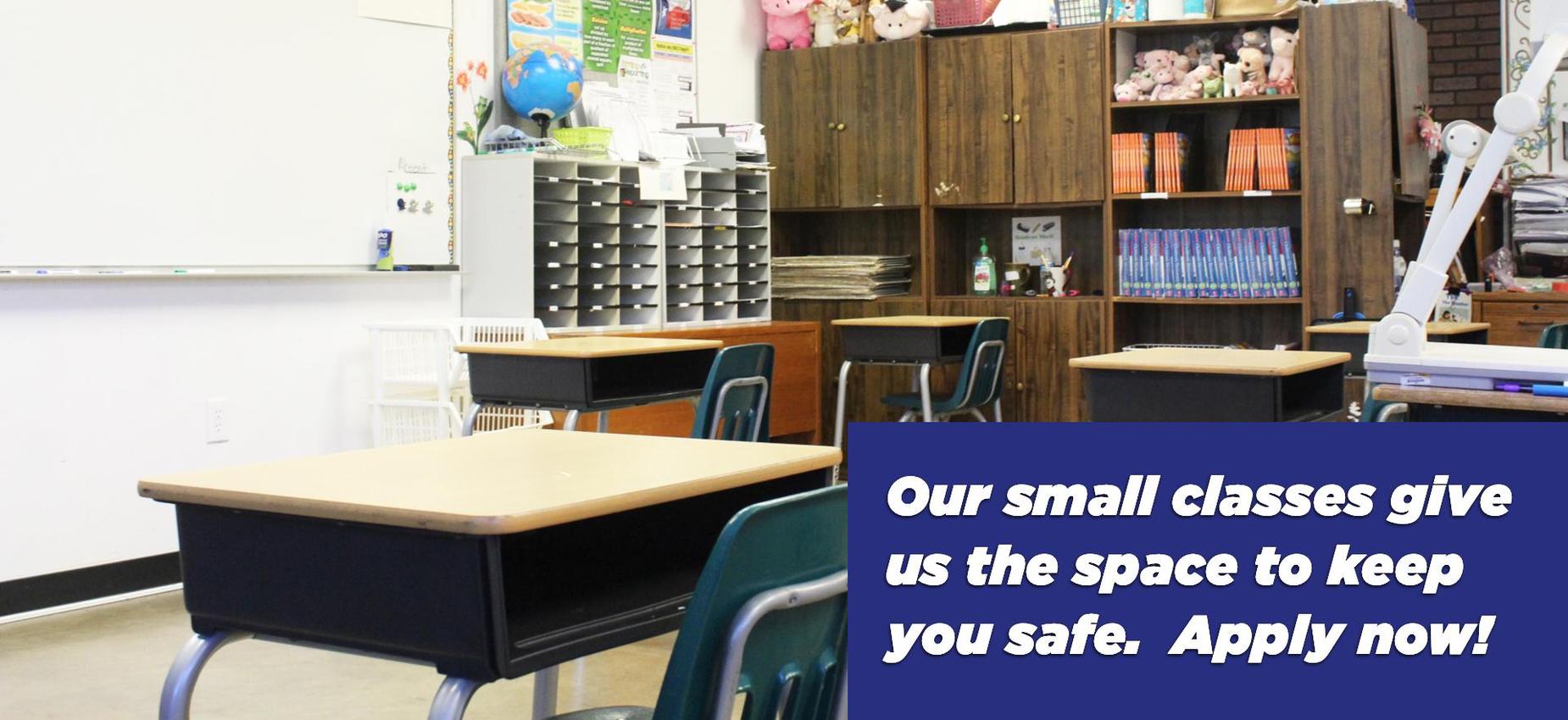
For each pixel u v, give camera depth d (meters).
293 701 3.53
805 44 7.47
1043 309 6.99
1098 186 6.85
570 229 5.88
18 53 4.34
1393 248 6.39
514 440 2.26
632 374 4.61
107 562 4.63
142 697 3.60
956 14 7.23
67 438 4.50
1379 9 6.38
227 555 1.79
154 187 4.69
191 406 4.83
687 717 1.50
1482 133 2.77
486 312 5.78
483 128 5.98
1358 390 6.32
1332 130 6.46
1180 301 6.76
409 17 5.52
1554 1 8.01
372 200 5.41
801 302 7.46
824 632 1.69
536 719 2.54
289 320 5.13
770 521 1.52
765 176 7.10
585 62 6.47
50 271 4.42
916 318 6.29
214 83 4.85
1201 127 6.95
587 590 2.04
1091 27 6.84
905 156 7.19
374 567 1.66
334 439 5.31
